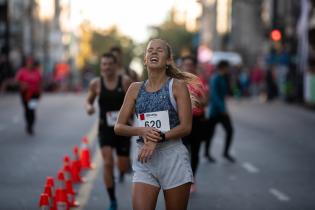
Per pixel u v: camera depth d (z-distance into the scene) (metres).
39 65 35.06
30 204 17.95
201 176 23.02
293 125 45.03
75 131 37.56
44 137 34.03
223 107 25.72
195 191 20.12
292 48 76.56
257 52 129.50
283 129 41.94
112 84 17.33
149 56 11.53
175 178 11.41
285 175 23.53
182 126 11.41
